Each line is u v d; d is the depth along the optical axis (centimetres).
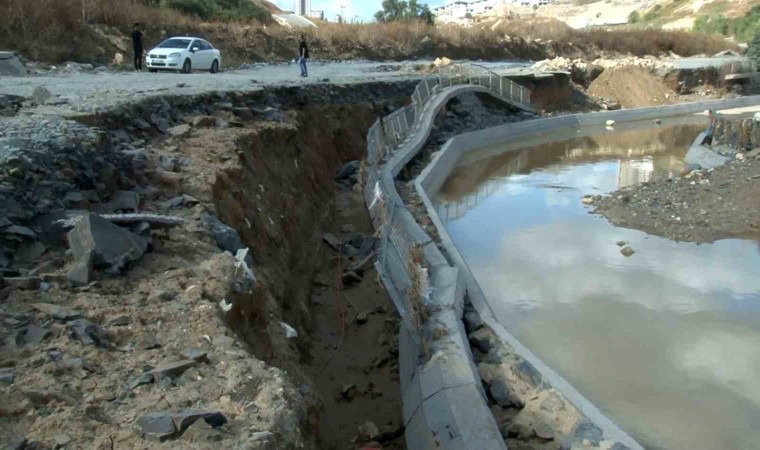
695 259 1614
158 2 4078
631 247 1720
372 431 864
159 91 1518
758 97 5288
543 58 6209
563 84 4544
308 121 2000
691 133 3997
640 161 3075
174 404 523
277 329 842
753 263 1580
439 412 823
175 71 2694
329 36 4588
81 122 1095
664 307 1340
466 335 1073
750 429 926
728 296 1392
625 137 3856
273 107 1822
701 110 4862
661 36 7325
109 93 1420
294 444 507
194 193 991
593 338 1205
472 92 3659
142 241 783
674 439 902
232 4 4853
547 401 912
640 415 957
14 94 1321
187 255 805
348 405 952
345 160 2192
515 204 2227
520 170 2850
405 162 2325
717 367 1097
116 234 759
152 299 683
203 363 584
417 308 1025
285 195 1423
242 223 1063
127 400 526
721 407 980
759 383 1048
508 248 1738
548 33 6638
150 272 750
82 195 848
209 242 864
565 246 1745
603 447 805
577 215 2050
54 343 592
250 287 786
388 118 2455
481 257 1669
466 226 1956
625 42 7031
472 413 808
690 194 2138
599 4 17212
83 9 2927
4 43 2473
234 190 1121
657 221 1917
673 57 6994
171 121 1375
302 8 12581
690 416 956
